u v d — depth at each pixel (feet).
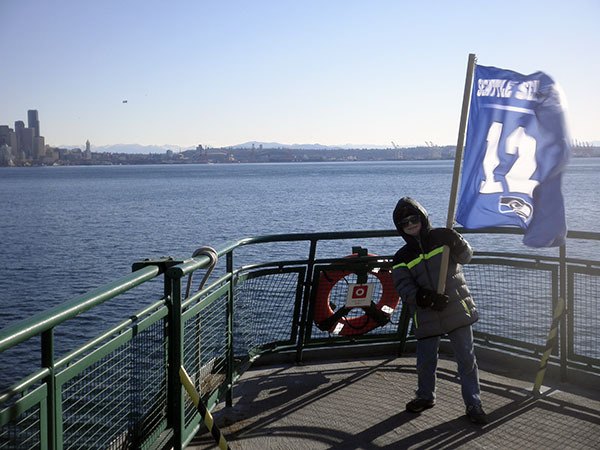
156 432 12.71
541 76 17.02
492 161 17.38
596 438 15.23
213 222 164.76
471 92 17.61
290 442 15.24
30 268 97.40
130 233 143.54
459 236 15.94
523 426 15.90
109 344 10.62
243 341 18.78
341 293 21.62
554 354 19.20
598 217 147.95
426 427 15.90
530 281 19.65
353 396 18.01
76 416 10.32
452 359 21.13
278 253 99.81
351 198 250.78
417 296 15.58
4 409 8.09
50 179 623.36
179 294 13.06
